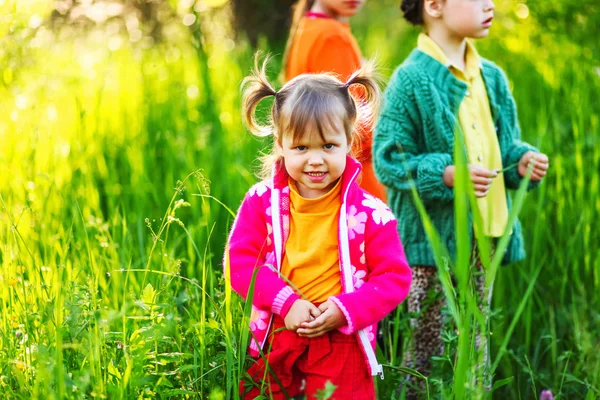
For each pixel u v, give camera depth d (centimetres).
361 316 227
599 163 435
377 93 252
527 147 316
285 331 237
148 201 424
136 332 229
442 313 297
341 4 360
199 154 465
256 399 227
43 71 437
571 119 485
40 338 242
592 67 562
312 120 228
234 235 247
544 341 348
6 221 306
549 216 414
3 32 383
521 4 637
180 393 227
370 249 237
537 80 575
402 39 833
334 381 232
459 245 203
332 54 354
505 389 330
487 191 291
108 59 563
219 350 249
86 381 211
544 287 386
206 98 518
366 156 345
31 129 408
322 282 236
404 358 307
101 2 588
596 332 340
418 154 312
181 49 661
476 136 309
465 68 317
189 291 288
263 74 250
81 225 372
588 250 377
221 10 706
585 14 618
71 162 436
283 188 243
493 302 363
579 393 308
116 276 307
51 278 279
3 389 228
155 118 514
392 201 323
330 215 238
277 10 738
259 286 234
